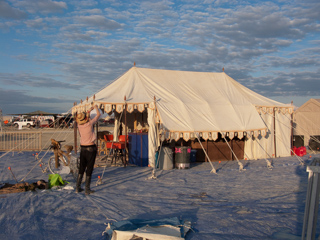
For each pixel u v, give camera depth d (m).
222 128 12.41
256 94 16.33
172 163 12.22
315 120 22.73
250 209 6.47
